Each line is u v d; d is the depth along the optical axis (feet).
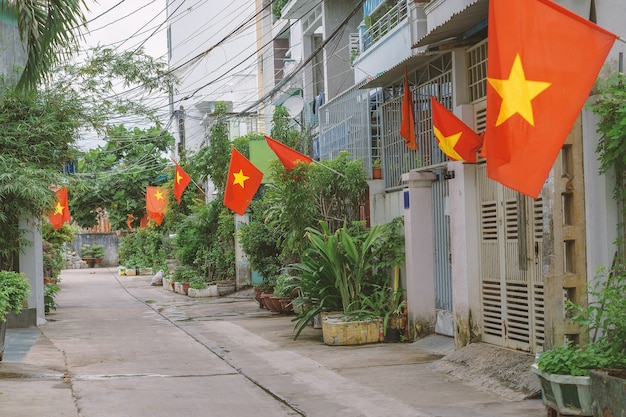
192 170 104.37
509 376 30.19
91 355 42.42
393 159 47.85
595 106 24.86
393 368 35.37
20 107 54.54
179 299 87.25
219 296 89.20
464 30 36.14
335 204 52.06
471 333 36.65
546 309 25.86
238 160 55.06
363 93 51.47
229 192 55.62
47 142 54.80
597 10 27.30
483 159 35.86
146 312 71.61
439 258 42.91
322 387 31.83
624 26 26.40
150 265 146.00
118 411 27.63
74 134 57.57
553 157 21.30
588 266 26.86
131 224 126.52
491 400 27.94
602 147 25.57
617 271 25.36
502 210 34.73
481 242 36.50
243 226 72.23
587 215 26.84
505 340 34.45
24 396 29.84
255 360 39.86
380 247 45.55
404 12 54.08
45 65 38.45
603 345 23.40
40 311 59.67
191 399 29.91
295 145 71.61
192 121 125.49
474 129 36.83
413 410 26.73
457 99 37.50
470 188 36.78
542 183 21.40
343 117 55.47
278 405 28.71
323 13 76.79
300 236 50.55
